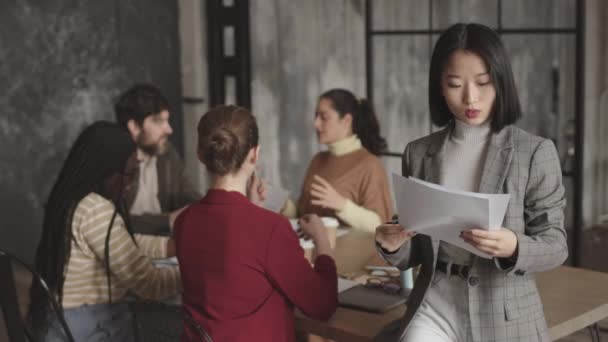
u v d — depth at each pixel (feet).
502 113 6.14
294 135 19.48
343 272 8.68
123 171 8.36
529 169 6.08
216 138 6.71
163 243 9.11
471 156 6.40
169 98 18.58
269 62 18.67
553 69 14.07
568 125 14.08
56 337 7.91
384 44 16.62
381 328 6.91
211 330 6.69
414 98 16.19
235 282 6.62
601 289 7.67
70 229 7.95
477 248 5.77
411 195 5.82
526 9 14.28
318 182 11.94
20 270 16.17
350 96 11.92
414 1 15.94
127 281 8.05
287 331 6.90
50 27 16.42
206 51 18.65
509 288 6.17
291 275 6.70
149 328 8.02
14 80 15.98
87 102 17.17
